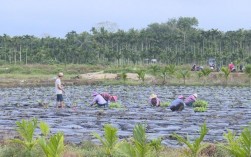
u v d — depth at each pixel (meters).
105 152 17.69
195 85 72.94
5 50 155.38
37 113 36.22
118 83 75.50
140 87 70.12
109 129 17.45
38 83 77.06
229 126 28.77
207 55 153.50
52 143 16.02
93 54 159.88
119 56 151.75
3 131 25.34
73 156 17.80
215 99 50.03
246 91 62.34
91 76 87.62
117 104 41.09
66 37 174.75
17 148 18.06
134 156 15.65
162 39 185.12
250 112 37.38
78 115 34.72
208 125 29.12
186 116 34.09
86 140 21.44
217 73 81.50
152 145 17.91
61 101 40.53
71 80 79.44
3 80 83.06
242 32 176.50
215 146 19.11
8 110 38.81
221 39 178.12
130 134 25.12
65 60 153.62
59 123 30.03
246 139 15.31
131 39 176.88
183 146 20.64
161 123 30.03
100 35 178.12
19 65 127.44
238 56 151.12
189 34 189.25
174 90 63.75
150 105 42.84
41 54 150.75
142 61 159.75
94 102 41.66
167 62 157.50
